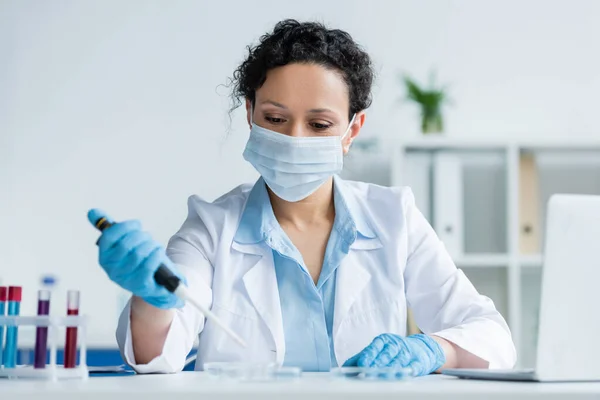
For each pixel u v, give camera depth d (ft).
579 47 13.50
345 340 5.03
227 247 5.14
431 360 4.07
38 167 13.20
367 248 5.28
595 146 11.83
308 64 5.05
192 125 13.34
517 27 13.52
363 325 5.08
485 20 13.52
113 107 13.37
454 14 13.52
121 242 3.46
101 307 12.92
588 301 3.35
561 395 2.65
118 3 13.55
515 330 11.38
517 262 11.49
